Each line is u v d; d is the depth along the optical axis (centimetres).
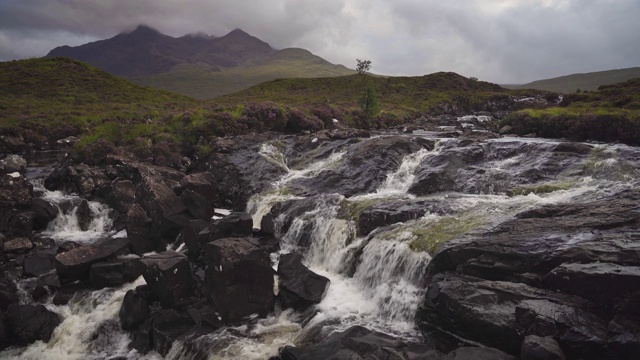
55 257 1861
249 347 1377
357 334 1320
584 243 1285
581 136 3881
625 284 1059
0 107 5644
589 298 1123
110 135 3712
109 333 1611
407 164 2750
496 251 1387
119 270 1855
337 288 1750
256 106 4291
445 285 1313
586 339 1002
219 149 3494
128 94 8706
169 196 2361
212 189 2759
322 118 4775
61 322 1641
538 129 4344
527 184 2195
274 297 1647
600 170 2142
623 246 1205
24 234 2270
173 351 1447
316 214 2242
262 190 2830
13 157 3284
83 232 2505
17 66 9175
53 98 7225
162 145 3588
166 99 8981
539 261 1293
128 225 2202
